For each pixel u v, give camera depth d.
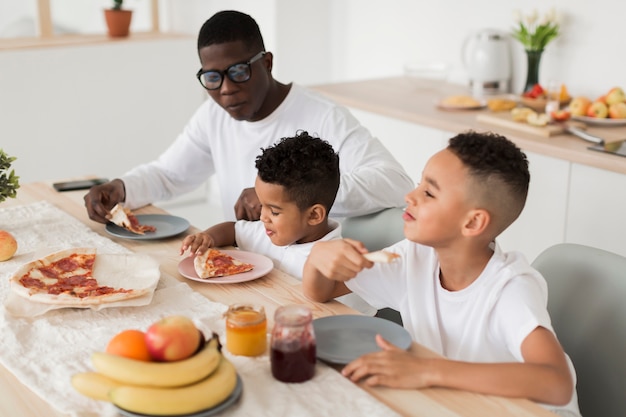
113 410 1.08
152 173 2.19
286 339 1.15
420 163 3.06
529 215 2.70
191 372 1.03
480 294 1.35
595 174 2.46
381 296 1.54
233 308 1.27
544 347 1.20
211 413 1.05
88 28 4.34
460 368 1.16
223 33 1.88
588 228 2.52
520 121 2.84
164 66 4.06
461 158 1.31
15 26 4.08
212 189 4.43
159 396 1.02
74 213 2.01
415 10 3.66
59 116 3.81
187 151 2.25
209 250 1.69
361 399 1.11
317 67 4.14
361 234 1.88
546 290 1.35
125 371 1.02
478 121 2.91
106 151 4.00
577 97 2.98
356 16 3.96
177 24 4.33
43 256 1.67
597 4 2.98
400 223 1.81
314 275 1.45
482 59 3.28
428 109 3.10
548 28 3.04
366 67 3.97
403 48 3.77
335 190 1.68
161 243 1.82
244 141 2.15
